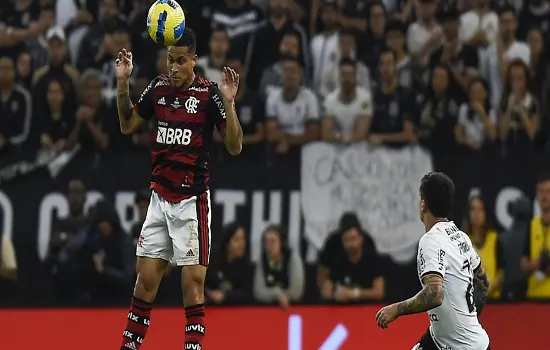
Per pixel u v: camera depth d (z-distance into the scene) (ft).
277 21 150.41
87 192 138.10
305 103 145.48
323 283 135.03
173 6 74.08
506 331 129.59
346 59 147.23
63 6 148.25
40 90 140.26
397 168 146.10
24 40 144.66
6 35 144.15
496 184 148.25
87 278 133.90
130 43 145.28
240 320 124.77
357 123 146.30
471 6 157.48
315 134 144.97
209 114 75.61
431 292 73.31
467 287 76.79
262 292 131.23
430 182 77.82
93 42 145.48
